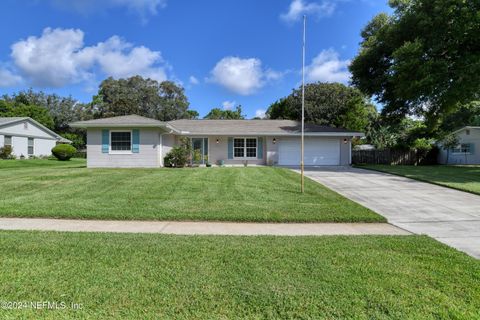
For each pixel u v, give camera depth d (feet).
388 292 10.48
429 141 87.71
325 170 57.41
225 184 34.94
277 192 30.86
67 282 10.98
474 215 24.04
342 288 10.73
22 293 10.14
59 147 93.35
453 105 62.39
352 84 81.71
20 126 93.20
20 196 27.81
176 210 23.26
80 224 20.66
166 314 8.99
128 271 12.01
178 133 64.28
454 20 57.16
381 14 80.07
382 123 111.34
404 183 39.96
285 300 9.84
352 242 16.40
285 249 14.97
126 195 28.53
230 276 11.65
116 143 56.39
